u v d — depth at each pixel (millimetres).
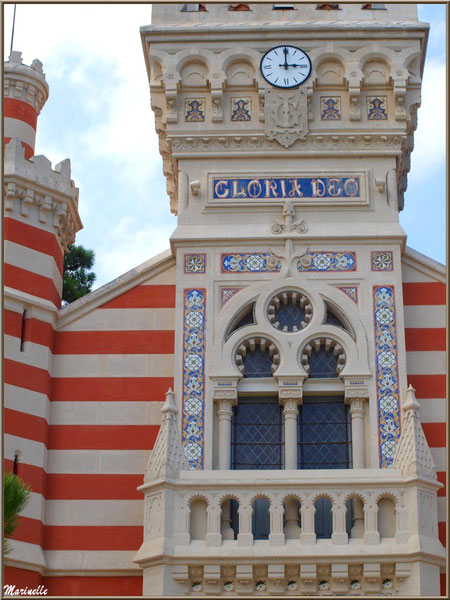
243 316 32969
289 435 31625
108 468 32344
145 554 29609
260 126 34188
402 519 29594
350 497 29828
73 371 33250
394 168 34031
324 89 34469
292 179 33875
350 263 33094
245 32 34594
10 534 27953
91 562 31438
